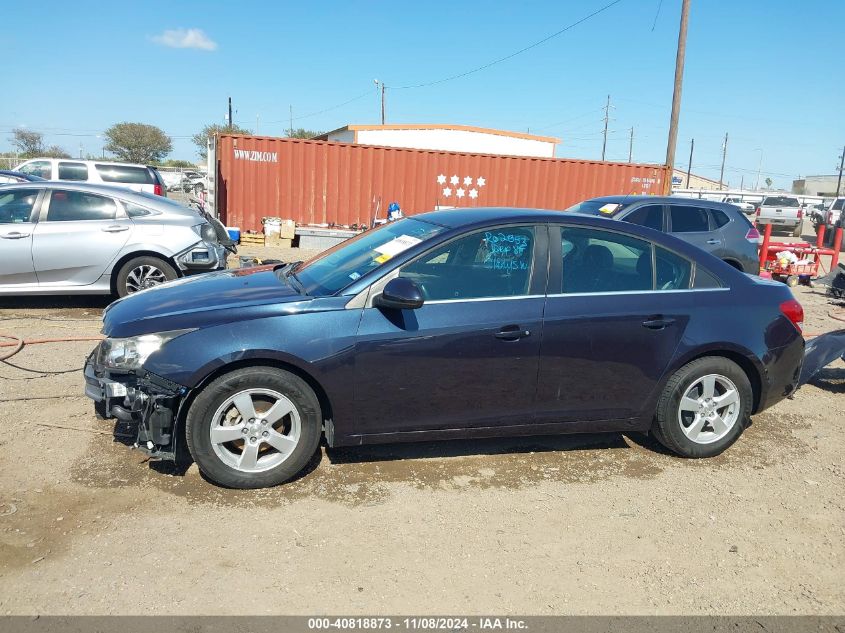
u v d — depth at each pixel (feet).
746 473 14.11
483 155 54.65
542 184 56.49
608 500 12.68
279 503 11.92
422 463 13.84
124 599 9.22
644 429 14.28
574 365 13.37
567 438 15.56
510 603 9.55
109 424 14.65
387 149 52.90
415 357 12.48
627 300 13.64
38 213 24.27
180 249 25.26
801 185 279.49
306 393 12.21
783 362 14.76
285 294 12.75
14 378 17.38
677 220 32.48
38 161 54.34
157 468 12.87
